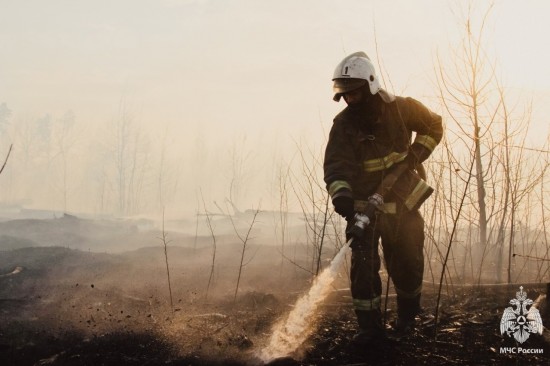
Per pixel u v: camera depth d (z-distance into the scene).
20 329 3.82
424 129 3.75
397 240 3.74
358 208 3.64
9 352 3.38
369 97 3.59
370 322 3.48
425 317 4.07
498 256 5.26
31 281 5.62
